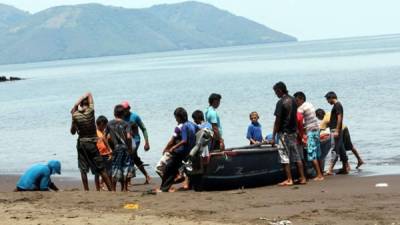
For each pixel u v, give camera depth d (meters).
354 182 26.98
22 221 18.92
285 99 26.30
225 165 25.84
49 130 65.38
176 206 21.53
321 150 29.48
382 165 33.12
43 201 22.69
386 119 55.34
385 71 133.00
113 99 105.81
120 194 24.06
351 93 85.75
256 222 18.56
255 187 26.78
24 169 39.44
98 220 18.89
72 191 24.92
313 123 27.88
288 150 26.50
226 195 23.97
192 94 103.94
